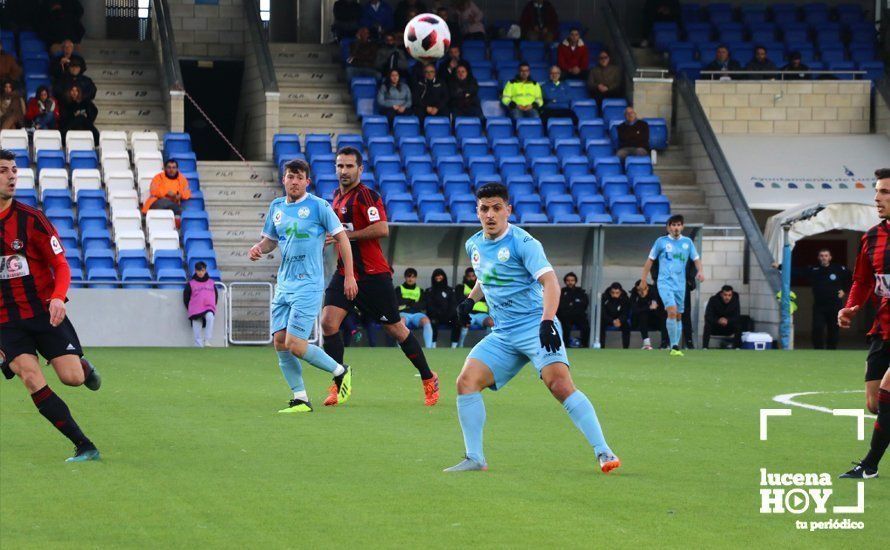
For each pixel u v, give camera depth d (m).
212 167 57.66
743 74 65.94
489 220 17.73
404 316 48.19
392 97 60.78
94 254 48.47
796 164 60.62
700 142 60.44
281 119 61.94
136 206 52.00
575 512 15.31
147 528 14.45
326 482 17.28
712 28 70.12
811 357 42.66
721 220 58.00
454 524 14.62
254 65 62.56
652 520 14.88
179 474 17.94
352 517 15.00
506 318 18.16
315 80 64.81
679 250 42.56
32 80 59.16
